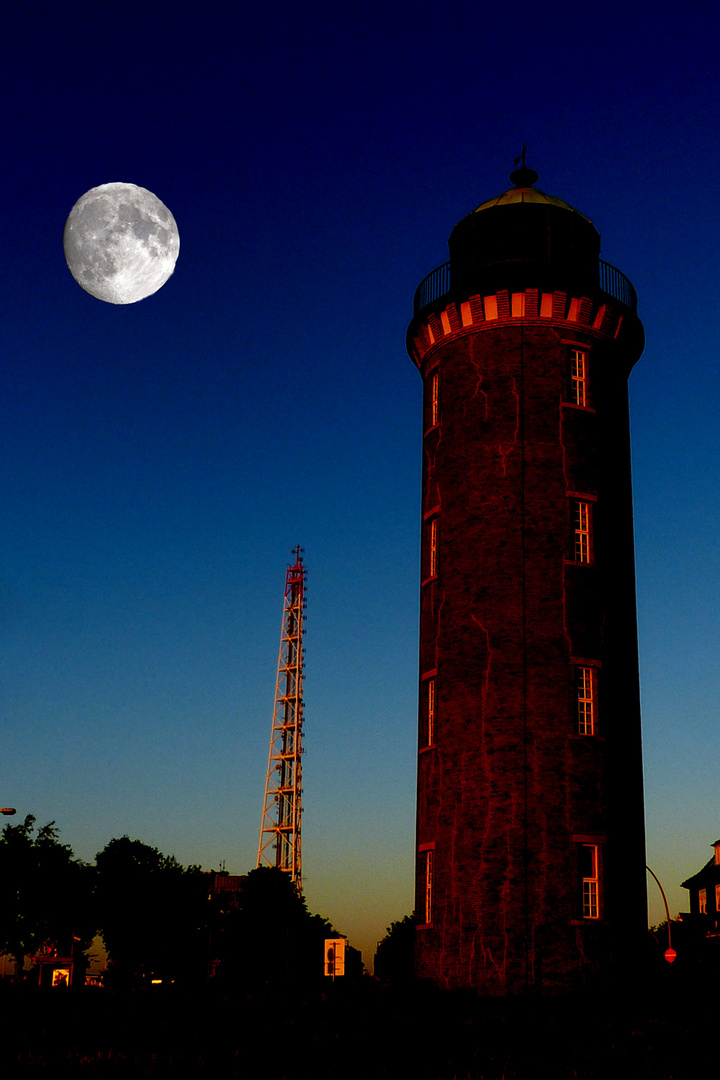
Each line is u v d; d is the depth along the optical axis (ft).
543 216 142.72
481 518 132.98
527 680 126.11
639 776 130.11
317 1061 80.69
